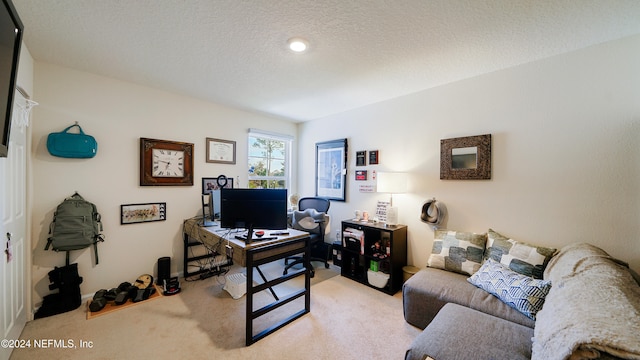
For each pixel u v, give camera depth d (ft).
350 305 7.92
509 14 4.94
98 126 8.13
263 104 11.23
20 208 6.31
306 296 7.40
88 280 7.98
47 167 7.27
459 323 4.72
